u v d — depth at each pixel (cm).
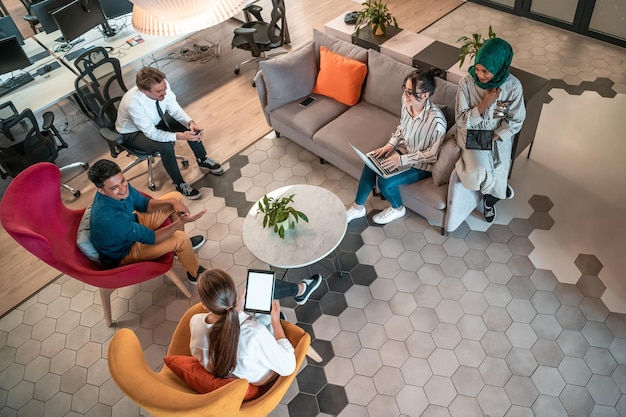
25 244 244
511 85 272
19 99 424
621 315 286
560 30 507
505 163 304
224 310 193
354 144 355
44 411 288
